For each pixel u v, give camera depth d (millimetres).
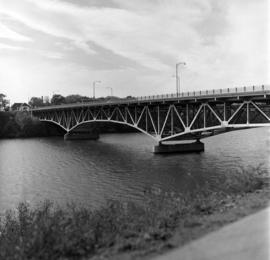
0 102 186750
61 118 107562
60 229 9102
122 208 11578
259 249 6727
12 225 12242
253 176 13484
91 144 82938
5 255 8430
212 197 11898
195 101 49812
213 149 59938
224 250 6832
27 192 31922
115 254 7480
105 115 78438
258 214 9078
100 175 39844
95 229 9109
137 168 43312
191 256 6723
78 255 7906
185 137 57094
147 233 8398
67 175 40625
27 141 96188
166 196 13188
